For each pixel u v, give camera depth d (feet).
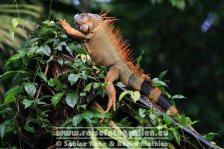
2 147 20.89
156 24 62.23
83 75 20.07
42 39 21.24
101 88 20.10
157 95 20.95
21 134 20.56
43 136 20.53
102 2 53.26
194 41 61.82
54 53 20.80
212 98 59.36
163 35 62.23
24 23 32.68
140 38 62.39
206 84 60.34
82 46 21.20
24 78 20.71
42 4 40.45
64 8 40.47
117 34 21.58
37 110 20.20
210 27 63.93
